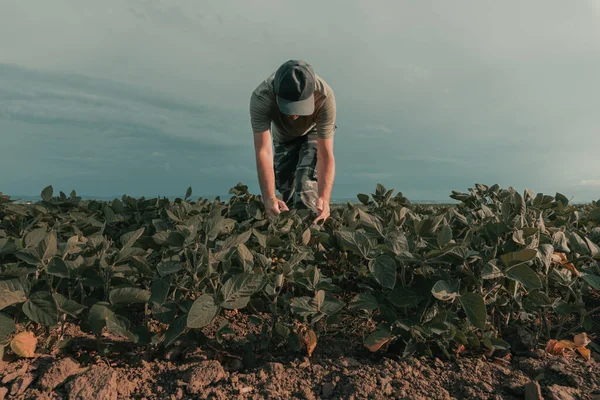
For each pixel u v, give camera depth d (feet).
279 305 8.11
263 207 13.28
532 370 6.69
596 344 7.83
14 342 6.26
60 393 5.66
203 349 7.17
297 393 5.95
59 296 6.30
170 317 6.46
